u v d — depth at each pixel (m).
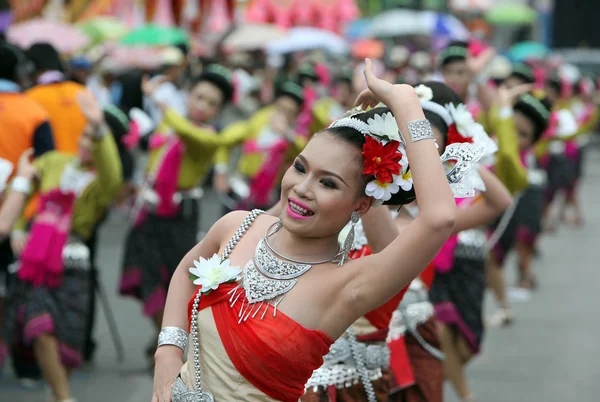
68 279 6.21
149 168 7.64
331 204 2.88
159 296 7.46
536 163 10.81
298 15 24.30
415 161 2.81
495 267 9.16
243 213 3.28
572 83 15.08
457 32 24.39
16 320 6.14
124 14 19.91
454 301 6.26
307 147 2.94
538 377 7.57
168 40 15.13
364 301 2.85
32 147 6.89
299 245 2.96
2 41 7.79
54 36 14.37
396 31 24.22
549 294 10.72
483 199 4.43
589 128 15.04
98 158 6.10
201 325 3.01
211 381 2.98
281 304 2.90
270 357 2.87
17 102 6.84
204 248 3.29
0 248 6.97
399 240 2.82
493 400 6.94
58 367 6.08
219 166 9.41
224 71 7.86
